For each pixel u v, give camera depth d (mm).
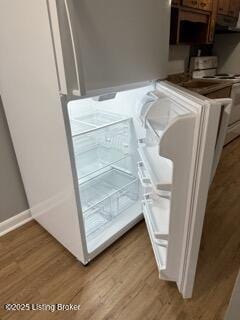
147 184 1323
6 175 1591
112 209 1738
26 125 1260
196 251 1004
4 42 1083
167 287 1256
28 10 844
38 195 1527
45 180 1347
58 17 750
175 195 919
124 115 1618
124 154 1798
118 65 1023
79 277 1326
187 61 3031
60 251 1517
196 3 2141
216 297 1195
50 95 955
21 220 1762
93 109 1779
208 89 2199
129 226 1627
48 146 1150
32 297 1227
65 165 1084
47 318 1124
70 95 901
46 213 1529
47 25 792
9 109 1361
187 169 865
